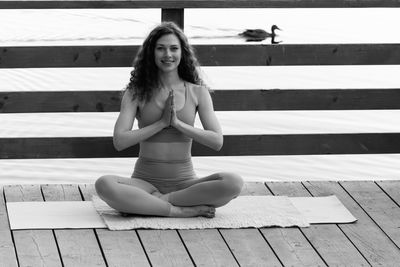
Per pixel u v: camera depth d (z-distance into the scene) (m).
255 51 5.11
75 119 10.09
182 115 4.51
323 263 3.95
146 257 3.95
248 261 3.94
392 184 5.06
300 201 4.72
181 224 4.30
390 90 5.19
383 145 5.24
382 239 4.24
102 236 4.16
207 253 4.01
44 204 4.57
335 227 4.38
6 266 3.81
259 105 5.14
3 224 4.29
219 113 10.12
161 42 4.47
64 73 11.02
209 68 11.30
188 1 4.97
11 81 10.69
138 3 4.95
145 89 4.50
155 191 4.49
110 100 5.05
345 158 8.90
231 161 9.02
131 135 4.41
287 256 4.01
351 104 5.19
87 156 5.07
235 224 4.33
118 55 5.02
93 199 4.63
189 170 4.54
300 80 10.73
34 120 9.97
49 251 3.99
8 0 4.87
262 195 4.82
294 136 5.18
